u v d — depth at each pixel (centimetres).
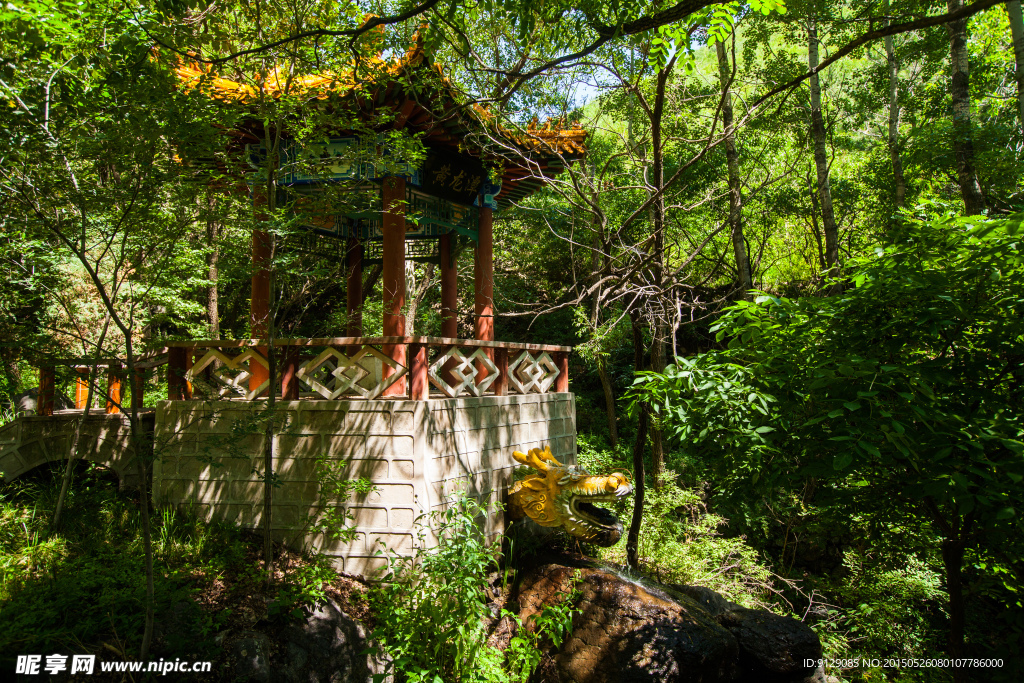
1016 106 1170
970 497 402
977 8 345
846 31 1044
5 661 381
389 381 568
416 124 650
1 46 403
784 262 1773
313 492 568
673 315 915
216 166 478
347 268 914
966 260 444
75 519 557
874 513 554
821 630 851
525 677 543
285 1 516
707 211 1218
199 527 564
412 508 549
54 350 486
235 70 517
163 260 495
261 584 507
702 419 505
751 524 1025
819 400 464
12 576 470
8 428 626
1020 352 456
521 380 780
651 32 458
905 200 1348
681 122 1295
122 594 452
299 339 571
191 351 614
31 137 389
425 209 762
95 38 413
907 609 842
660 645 518
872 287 465
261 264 532
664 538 874
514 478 702
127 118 395
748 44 1207
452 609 506
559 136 763
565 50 613
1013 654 601
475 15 612
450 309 909
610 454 1135
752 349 544
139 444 434
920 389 419
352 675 465
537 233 1353
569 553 729
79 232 502
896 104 1470
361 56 530
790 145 1597
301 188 673
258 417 520
